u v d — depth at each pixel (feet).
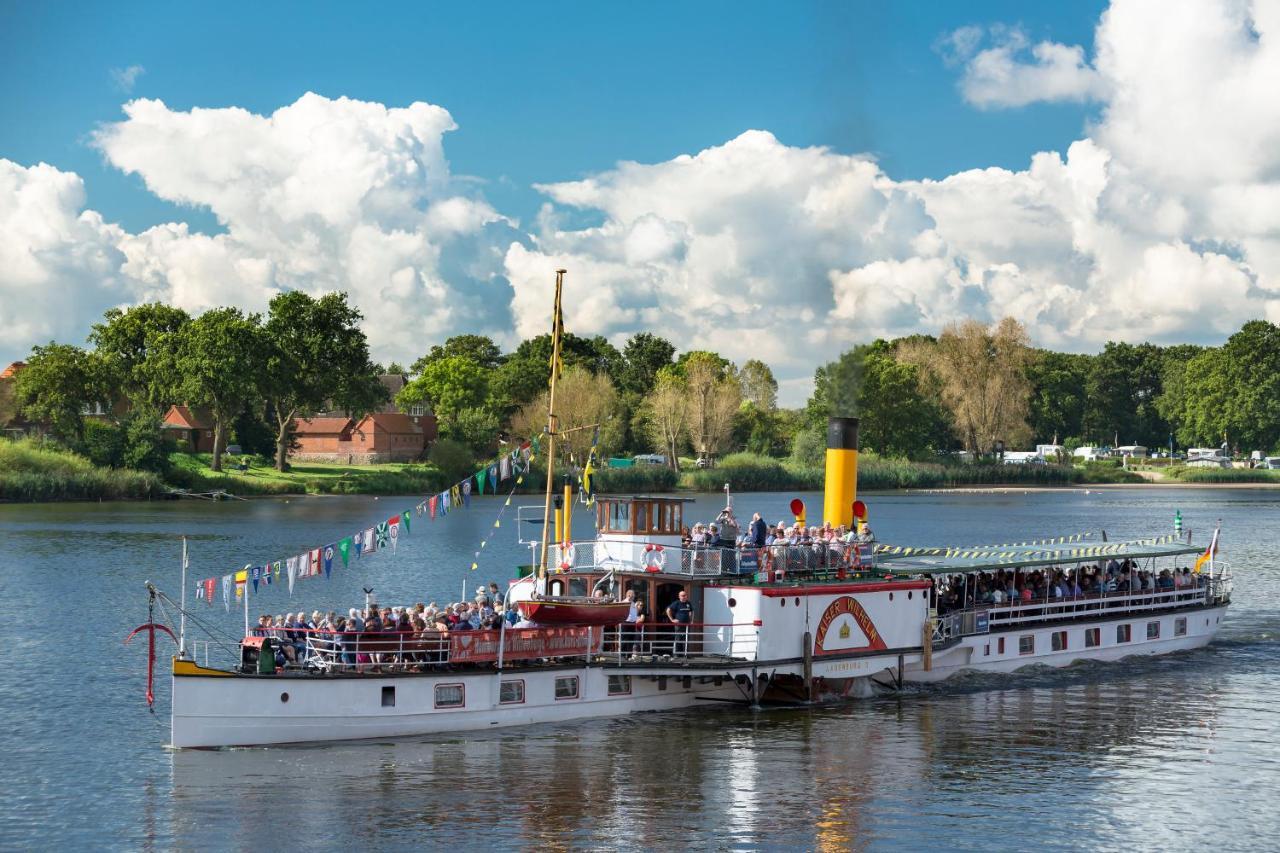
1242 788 123.34
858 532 159.22
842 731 140.26
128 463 557.74
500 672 133.49
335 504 532.32
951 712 150.30
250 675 124.67
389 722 129.29
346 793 115.75
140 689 164.86
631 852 104.47
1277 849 108.06
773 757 129.70
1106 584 185.57
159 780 119.75
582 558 151.33
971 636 164.76
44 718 148.36
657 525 148.05
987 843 108.27
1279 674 175.73
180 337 631.97
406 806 113.09
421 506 138.72
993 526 448.24
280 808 112.16
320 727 127.13
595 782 120.47
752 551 144.66
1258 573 310.04
